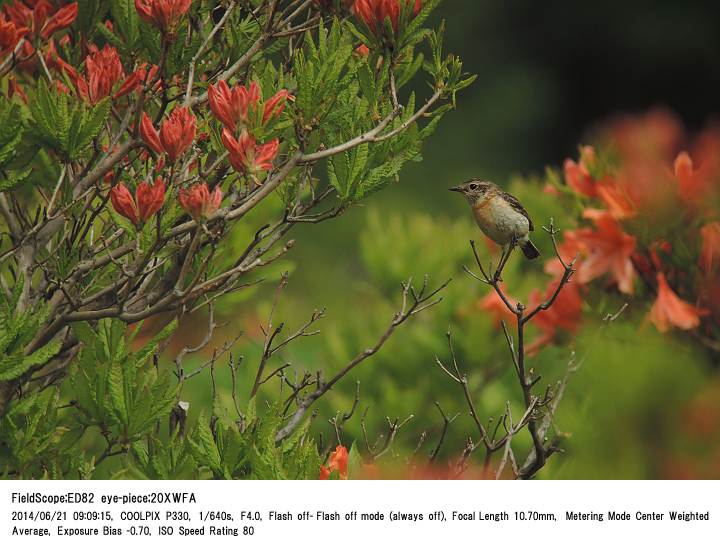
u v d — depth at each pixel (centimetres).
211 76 1055
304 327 1058
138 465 1044
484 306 1105
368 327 1112
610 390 1015
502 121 3284
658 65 3353
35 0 1058
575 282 1071
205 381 1111
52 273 1048
